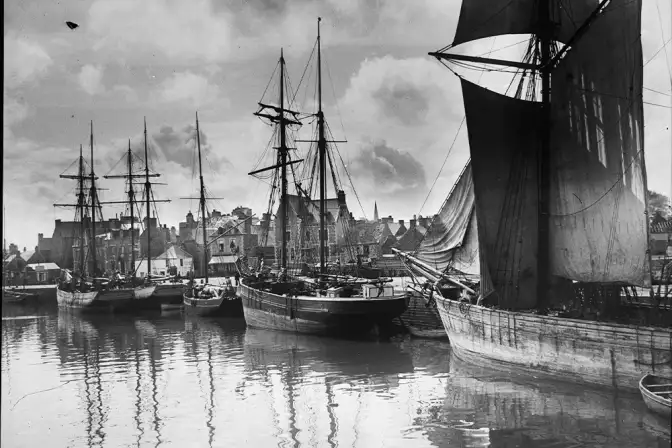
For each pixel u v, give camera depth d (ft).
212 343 126.00
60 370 101.81
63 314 209.15
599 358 66.74
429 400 71.72
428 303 107.96
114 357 113.91
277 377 88.58
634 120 72.49
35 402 79.10
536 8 90.53
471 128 84.48
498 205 85.71
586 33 77.36
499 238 86.12
